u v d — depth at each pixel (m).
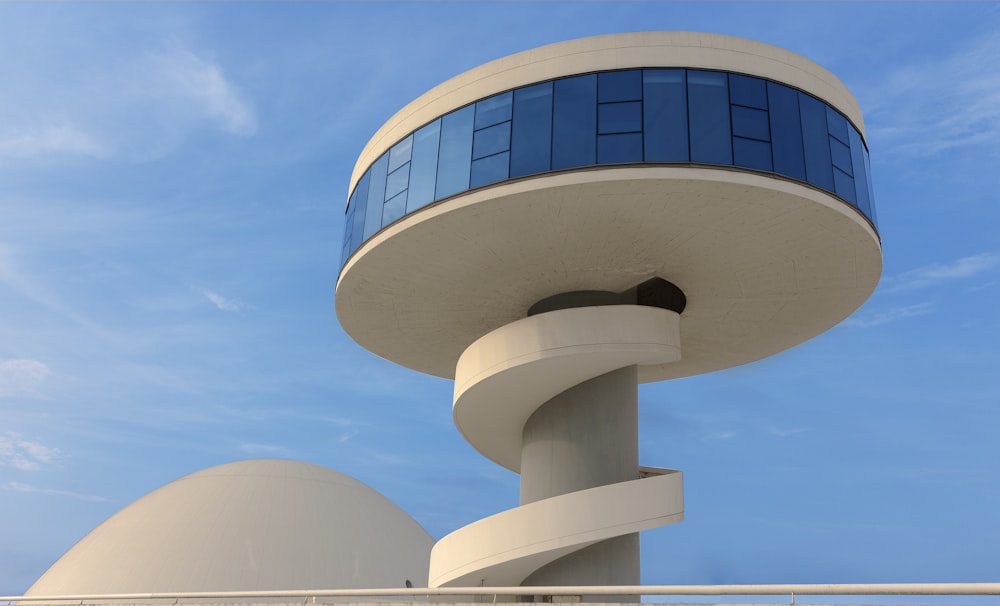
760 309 24.41
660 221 20.09
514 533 20.34
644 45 19.88
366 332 26.61
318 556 39.19
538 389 22.53
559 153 19.41
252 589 37.00
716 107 19.36
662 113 19.28
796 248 21.12
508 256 21.92
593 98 19.70
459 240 21.36
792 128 19.73
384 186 22.42
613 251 21.45
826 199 19.55
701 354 27.75
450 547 21.55
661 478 20.06
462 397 22.73
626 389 23.14
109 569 37.91
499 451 26.36
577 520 19.86
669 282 22.92
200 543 38.84
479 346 22.58
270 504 41.44
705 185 18.80
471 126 20.86
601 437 22.56
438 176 20.89
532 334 21.55
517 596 22.23
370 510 43.75
